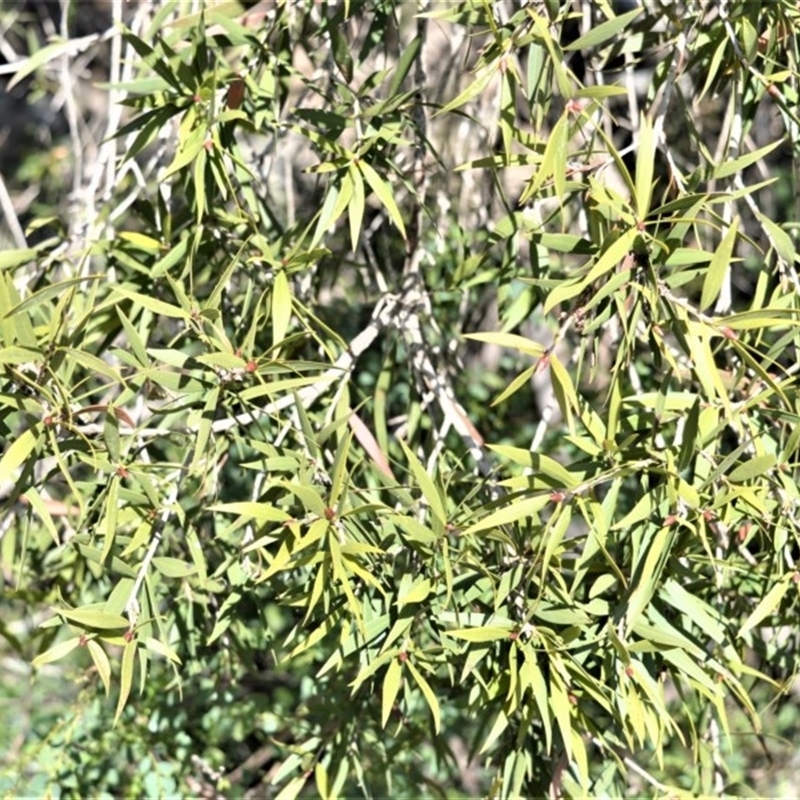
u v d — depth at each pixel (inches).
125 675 47.3
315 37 62.3
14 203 119.0
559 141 46.0
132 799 76.2
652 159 44.8
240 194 65.7
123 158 58.4
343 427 56.4
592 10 65.9
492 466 59.6
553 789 56.1
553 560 50.1
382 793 77.9
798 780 89.0
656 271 45.8
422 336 67.6
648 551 46.8
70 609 48.5
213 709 81.9
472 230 79.8
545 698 46.7
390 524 50.7
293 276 65.1
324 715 69.2
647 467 45.7
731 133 55.3
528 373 44.9
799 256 51.8
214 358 47.8
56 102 108.3
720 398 48.8
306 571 58.3
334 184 54.6
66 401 47.0
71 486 45.9
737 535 58.1
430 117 60.6
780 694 55.7
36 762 80.7
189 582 66.0
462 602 50.9
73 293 51.2
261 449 50.2
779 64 53.7
